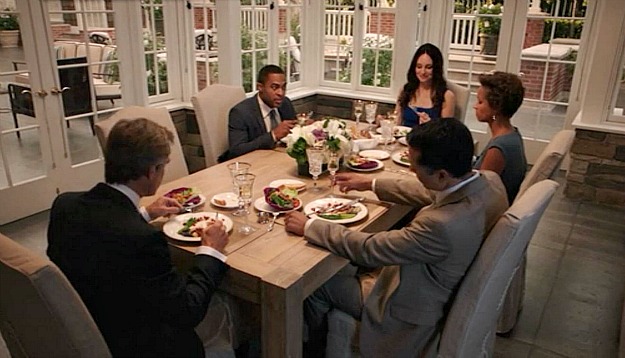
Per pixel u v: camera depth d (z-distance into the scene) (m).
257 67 4.97
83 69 3.93
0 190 3.56
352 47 5.35
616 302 2.81
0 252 1.28
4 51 3.45
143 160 1.42
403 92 3.75
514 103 2.28
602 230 3.68
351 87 5.48
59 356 1.37
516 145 2.29
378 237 1.69
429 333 1.74
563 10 4.50
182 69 4.61
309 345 2.21
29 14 3.51
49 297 1.22
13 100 3.55
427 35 5.09
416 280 1.69
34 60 3.60
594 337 2.52
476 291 1.62
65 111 3.89
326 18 5.41
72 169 3.99
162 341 1.48
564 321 2.64
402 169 2.66
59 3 3.67
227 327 1.89
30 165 3.74
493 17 4.80
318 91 5.52
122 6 4.05
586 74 4.54
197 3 4.49
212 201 2.16
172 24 4.45
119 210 1.40
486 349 2.00
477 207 1.61
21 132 3.63
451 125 1.58
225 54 4.47
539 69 4.76
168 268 1.41
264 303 1.63
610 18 3.75
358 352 1.98
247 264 1.68
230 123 3.00
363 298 1.93
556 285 2.98
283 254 1.75
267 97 3.03
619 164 3.98
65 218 1.43
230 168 2.23
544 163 2.14
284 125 2.97
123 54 4.15
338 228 1.80
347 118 5.43
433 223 1.58
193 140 4.65
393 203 2.19
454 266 1.63
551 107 4.85
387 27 5.12
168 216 2.00
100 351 1.34
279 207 2.07
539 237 3.56
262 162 2.70
